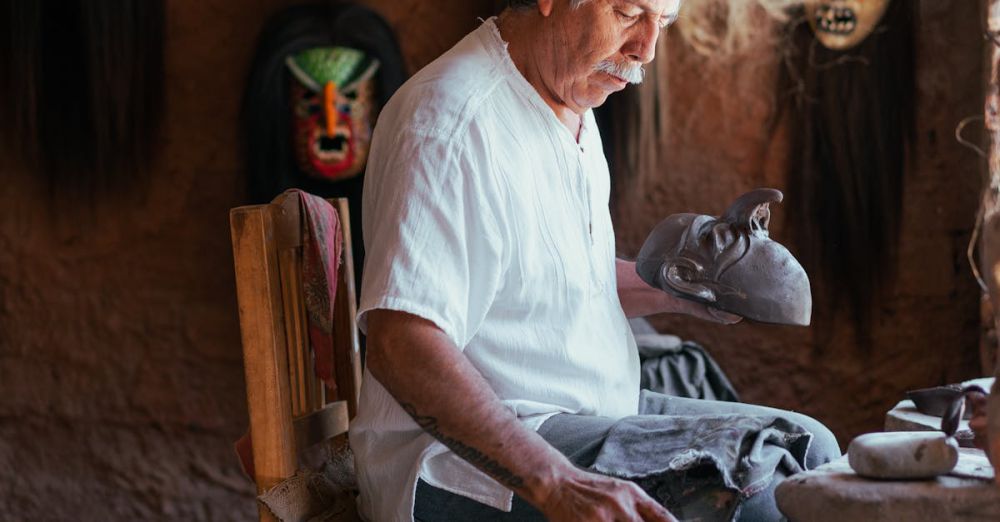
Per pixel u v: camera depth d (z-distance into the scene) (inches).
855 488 51.3
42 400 133.3
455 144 61.1
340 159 119.9
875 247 125.3
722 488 57.1
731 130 129.0
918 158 124.1
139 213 130.7
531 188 64.1
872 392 128.1
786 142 127.7
